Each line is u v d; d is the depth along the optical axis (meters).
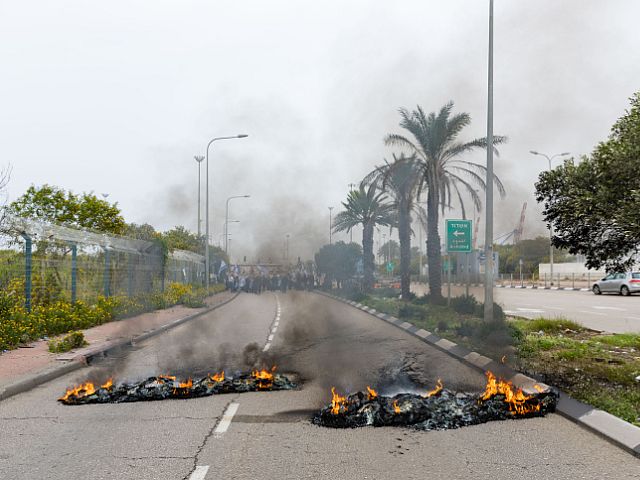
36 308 15.33
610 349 11.44
